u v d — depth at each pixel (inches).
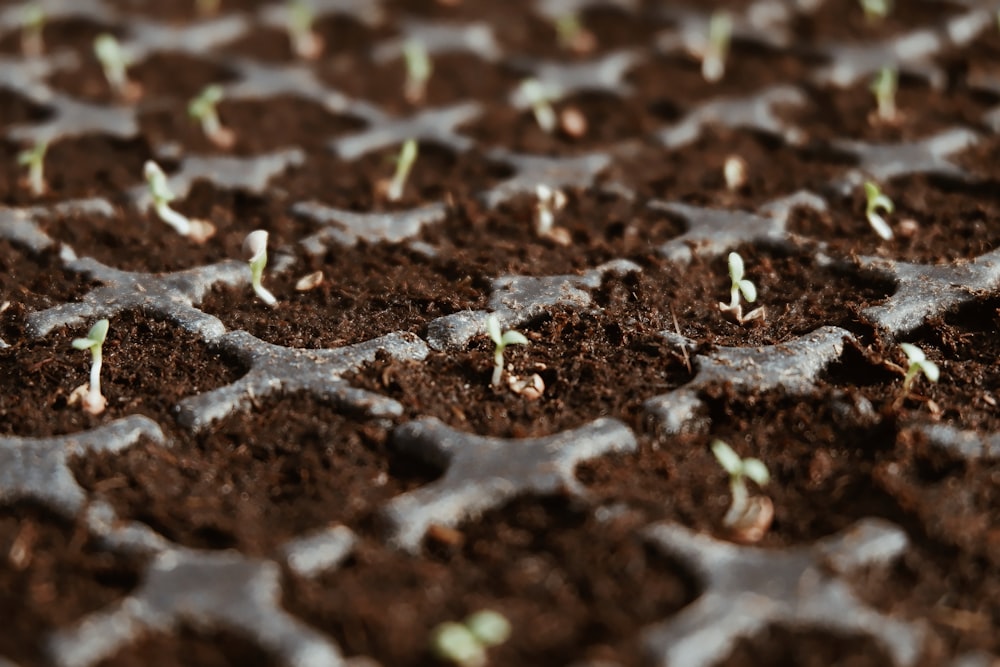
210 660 15.1
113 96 20.3
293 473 16.1
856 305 17.3
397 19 21.9
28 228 18.2
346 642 15.2
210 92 19.3
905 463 16.0
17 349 17.0
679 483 16.0
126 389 16.7
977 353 16.9
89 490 15.9
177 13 21.9
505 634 15.2
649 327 17.2
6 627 15.2
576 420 16.4
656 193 18.8
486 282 17.7
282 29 21.7
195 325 17.2
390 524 15.7
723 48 21.2
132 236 18.3
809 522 15.8
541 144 19.6
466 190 18.9
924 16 21.5
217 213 18.6
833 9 21.8
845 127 19.7
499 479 15.9
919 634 15.1
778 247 18.1
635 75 20.8
